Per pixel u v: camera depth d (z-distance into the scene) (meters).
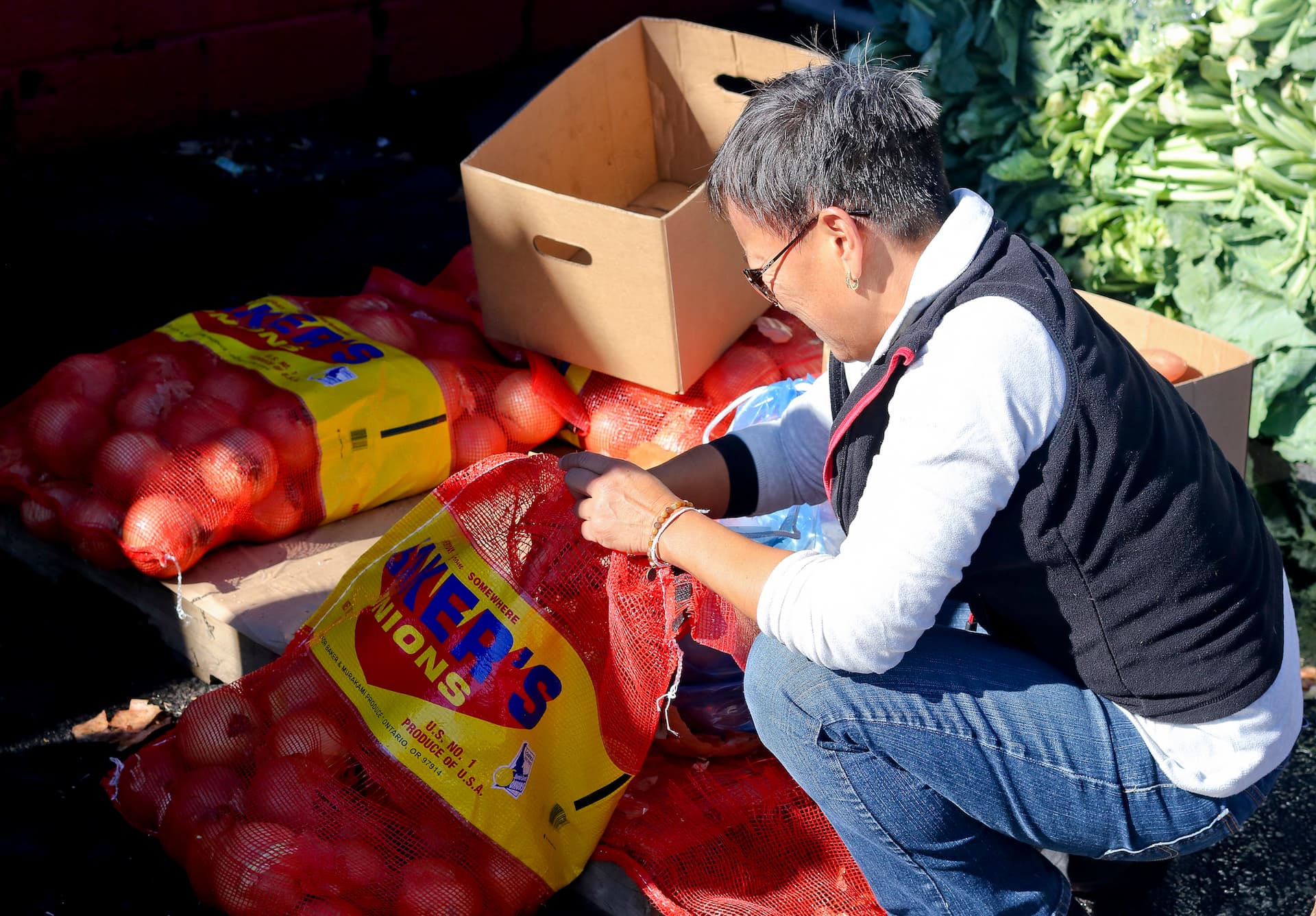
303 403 2.62
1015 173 3.53
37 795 2.33
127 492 2.51
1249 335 3.16
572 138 3.09
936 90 3.56
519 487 2.11
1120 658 1.61
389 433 2.71
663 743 2.20
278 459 2.59
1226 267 3.29
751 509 2.04
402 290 3.23
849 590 1.57
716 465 2.01
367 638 2.10
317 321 2.92
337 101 5.13
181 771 2.20
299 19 4.91
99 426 2.65
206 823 2.06
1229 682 1.59
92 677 2.60
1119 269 3.53
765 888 2.03
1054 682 1.70
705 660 2.16
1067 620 1.62
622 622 1.97
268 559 2.64
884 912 1.98
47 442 2.62
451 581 2.09
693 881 2.00
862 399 1.59
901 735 1.68
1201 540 1.57
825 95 1.56
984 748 1.66
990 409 1.47
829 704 1.70
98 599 2.72
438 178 4.63
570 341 2.79
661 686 1.97
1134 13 3.30
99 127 4.65
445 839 2.02
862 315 1.63
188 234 4.17
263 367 2.73
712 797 2.11
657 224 2.50
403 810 2.03
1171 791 1.68
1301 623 2.84
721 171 1.63
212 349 2.82
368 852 1.98
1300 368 3.09
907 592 1.54
